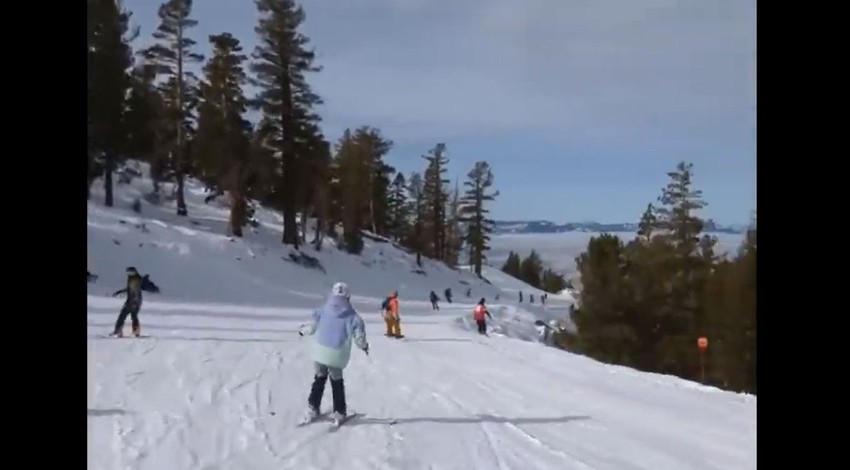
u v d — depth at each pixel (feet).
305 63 161.89
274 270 145.89
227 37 157.58
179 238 136.36
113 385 34.42
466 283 249.14
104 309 78.33
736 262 114.42
